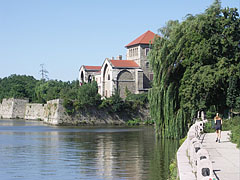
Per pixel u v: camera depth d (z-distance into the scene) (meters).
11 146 49.62
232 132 30.28
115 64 118.19
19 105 150.00
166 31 52.62
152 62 51.62
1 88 175.75
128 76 119.00
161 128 50.50
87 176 28.56
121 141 56.16
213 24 48.03
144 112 108.69
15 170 31.22
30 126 98.44
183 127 48.81
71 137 64.12
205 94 46.28
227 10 48.69
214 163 18.72
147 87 122.56
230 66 45.88
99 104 102.94
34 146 49.62
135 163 34.19
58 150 44.88
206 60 46.88
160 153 40.53
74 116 101.00
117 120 105.06
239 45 48.72
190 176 13.73
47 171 30.66
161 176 28.19
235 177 15.09
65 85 161.88
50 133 73.50
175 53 49.38
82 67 140.50
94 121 102.12
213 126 42.38
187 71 47.25
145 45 123.19
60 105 100.69
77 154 41.19
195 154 14.61
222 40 46.53
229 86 45.53
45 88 156.25
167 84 50.44
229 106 47.28
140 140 57.41
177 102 50.12
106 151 43.66
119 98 105.12
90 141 56.66
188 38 48.47
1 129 85.75
